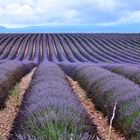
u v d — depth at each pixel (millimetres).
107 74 15070
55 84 10938
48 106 6930
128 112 8180
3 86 12914
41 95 8672
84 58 47719
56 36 74688
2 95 11906
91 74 16609
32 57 50156
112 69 23891
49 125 5516
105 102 10281
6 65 21578
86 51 55875
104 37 73375
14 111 10938
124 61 43750
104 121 9555
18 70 21922
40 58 49125
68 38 70875
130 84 11562
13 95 13805
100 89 11703
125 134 7867
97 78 14156
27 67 30141
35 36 73625
